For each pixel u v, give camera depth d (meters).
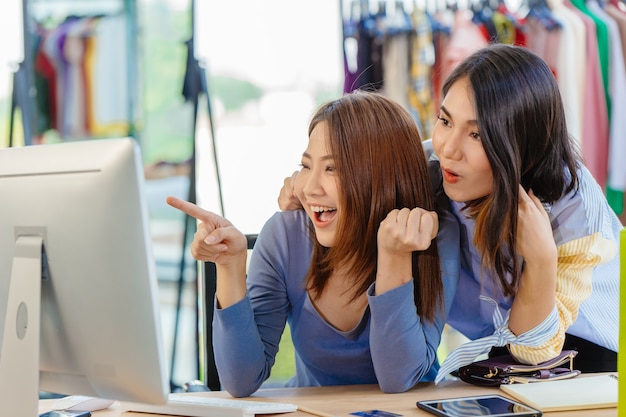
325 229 1.33
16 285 1.04
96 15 2.48
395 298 1.25
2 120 2.50
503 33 2.53
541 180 1.35
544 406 1.13
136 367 0.99
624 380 1.04
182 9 2.53
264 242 1.42
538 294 1.31
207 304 1.46
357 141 1.29
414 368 1.28
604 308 1.60
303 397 1.27
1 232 1.07
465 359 1.37
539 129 1.29
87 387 1.05
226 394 1.34
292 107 2.59
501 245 1.32
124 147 0.96
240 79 2.57
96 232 0.98
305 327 1.40
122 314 0.98
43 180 1.02
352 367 1.40
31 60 2.45
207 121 2.57
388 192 1.30
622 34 2.57
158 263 2.54
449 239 1.41
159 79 2.53
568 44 2.54
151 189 2.53
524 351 1.35
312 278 1.37
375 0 2.50
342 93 2.53
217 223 1.23
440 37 2.51
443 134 1.31
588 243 1.41
